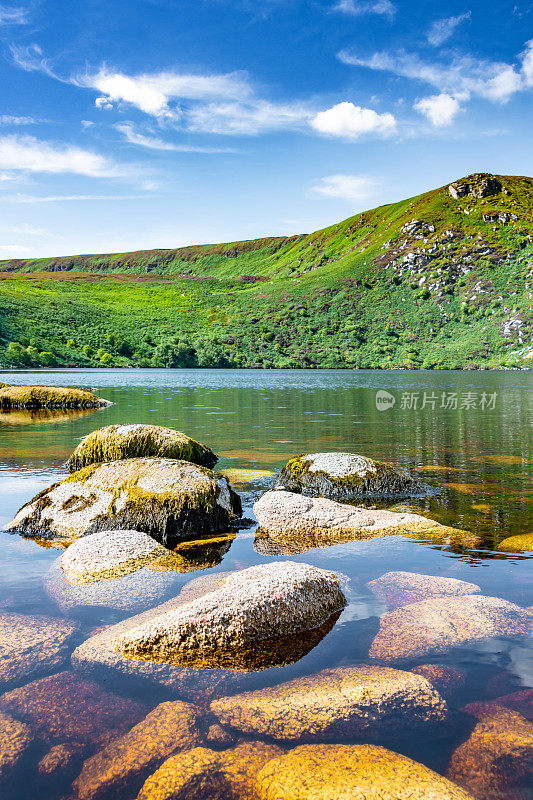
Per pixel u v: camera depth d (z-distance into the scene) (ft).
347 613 15.46
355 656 12.92
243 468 37.47
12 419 72.84
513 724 10.18
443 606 15.37
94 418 72.59
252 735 10.16
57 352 345.31
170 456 34.30
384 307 507.71
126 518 23.91
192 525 23.86
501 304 459.73
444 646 13.21
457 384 175.11
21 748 9.76
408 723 10.37
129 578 18.28
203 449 36.65
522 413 79.51
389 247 613.93
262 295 569.64
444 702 10.94
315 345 449.48
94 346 376.48
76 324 403.34
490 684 11.60
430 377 242.78
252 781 8.89
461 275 516.73
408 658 12.74
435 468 37.32
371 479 30.66
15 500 29.35
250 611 14.06
